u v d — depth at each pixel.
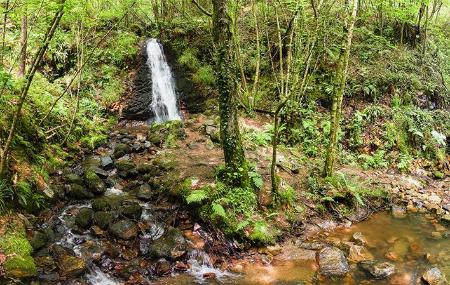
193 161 8.04
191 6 12.93
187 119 11.20
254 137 9.26
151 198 6.87
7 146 5.53
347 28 7.13
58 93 9.43
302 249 6.04
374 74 10.64
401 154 9.41
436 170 9.38
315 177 7.78
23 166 6.36
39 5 5.81
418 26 11.84
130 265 5.41
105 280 5.11
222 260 5.68
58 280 4.92
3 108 6.73
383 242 6.41
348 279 5.38
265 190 6.91
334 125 7.51
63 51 10.65
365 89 10.34
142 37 12.30
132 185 7.30
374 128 9.75
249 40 11.45
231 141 6.49
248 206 6.36
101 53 11.31
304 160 8.65
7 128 6.54
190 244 5.80
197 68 11.79
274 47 11.05
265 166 7.94
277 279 5.34
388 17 12.14
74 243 5.63
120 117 10.80
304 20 8.82
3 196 5.57
